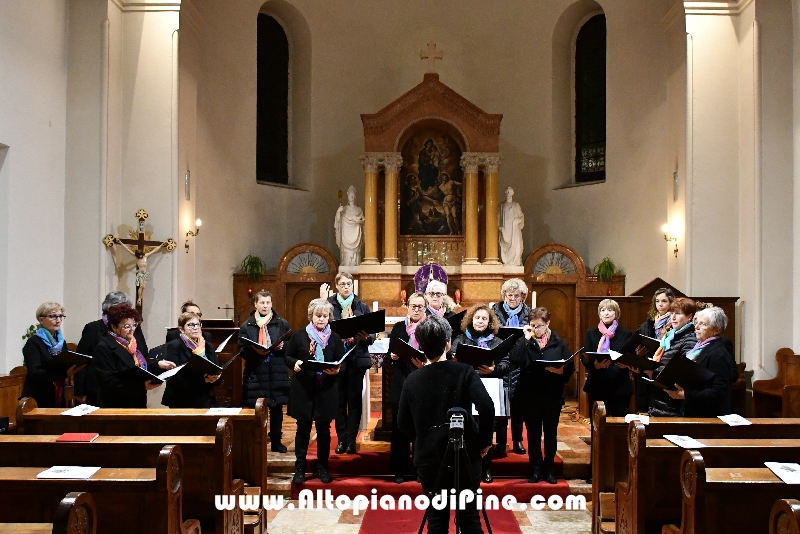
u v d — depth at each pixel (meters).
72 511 3.21
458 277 13.34
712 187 9.77
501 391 6.32
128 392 5.93
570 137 14.42
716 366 5.54
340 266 13.16
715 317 5.65
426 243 13.70
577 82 14.40
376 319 6.57
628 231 12.88
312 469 7.12
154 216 9.50
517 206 13.26
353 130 14.58
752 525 4.07
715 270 9.72
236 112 13.03
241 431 5.88
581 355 6.98
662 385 5.68
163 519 4.06
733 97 9.80
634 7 12.85
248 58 13.34
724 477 4.12
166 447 4.16
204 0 12.04
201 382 6.54
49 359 6.51
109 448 4.77
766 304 9.23
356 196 14.50
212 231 12.28
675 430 5.29
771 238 9.27
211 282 12.23
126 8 9.59
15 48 7.92
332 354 6.68
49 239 8.67
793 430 5.31
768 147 9.31
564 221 14.13
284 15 14.34
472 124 13.31
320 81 14.42
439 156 13.80
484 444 4.40
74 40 9.12
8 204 7.82
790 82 9.36
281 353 7.59
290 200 14.17
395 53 14.70
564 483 6.77
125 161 9.52
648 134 12.44
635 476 4.88
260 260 13.05
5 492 4.07
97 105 9.09
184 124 10.98
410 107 13.27
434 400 4.43
